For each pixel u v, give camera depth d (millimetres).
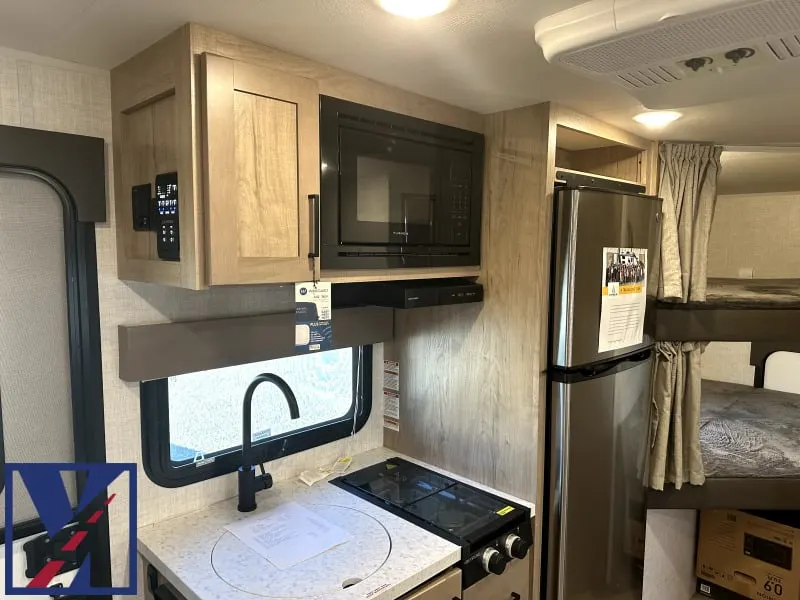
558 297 1797
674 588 2963
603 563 2049
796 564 2805
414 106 1669
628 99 1701
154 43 1291
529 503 1881
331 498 1887
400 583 1400
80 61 1423
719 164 2328
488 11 1102
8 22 1177
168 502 1706
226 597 1324
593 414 1904
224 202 1222
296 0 1067
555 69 1442
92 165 1465
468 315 2016
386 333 2219
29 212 1401
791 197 3572
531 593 1904
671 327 2320
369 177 1551
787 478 2494
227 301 1751
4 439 1407
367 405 2289
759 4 857
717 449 2740
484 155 1919
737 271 3803
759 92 1337
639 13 965
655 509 2611
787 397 3564
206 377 1771
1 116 1334
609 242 1866
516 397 1897
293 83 1326
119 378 1562
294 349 1866
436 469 2154
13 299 1396
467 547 1591
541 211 1782
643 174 2250
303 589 1359
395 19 1152
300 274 1382
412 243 1695
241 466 1776
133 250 1467
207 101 1181
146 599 1596
